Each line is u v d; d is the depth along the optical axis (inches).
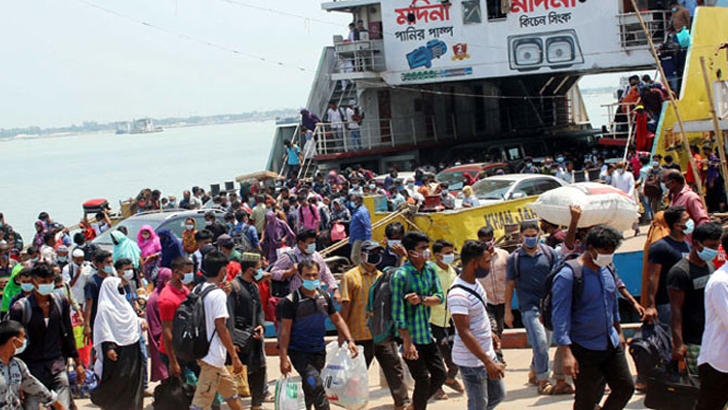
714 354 272.1
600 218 430.0
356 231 634.8
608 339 288.7
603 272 292.4
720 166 754.2
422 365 344.5
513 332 498.6
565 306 285.6
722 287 266.4
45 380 357.1
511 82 1754.4
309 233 424.8
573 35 1254.9
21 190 2561.5
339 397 350.9
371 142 1477.6
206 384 344.8
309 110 1566.2
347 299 383.6
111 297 373.4
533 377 408.8
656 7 1238.9
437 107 1625.2
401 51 1374.3
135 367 375.6
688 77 876.6
